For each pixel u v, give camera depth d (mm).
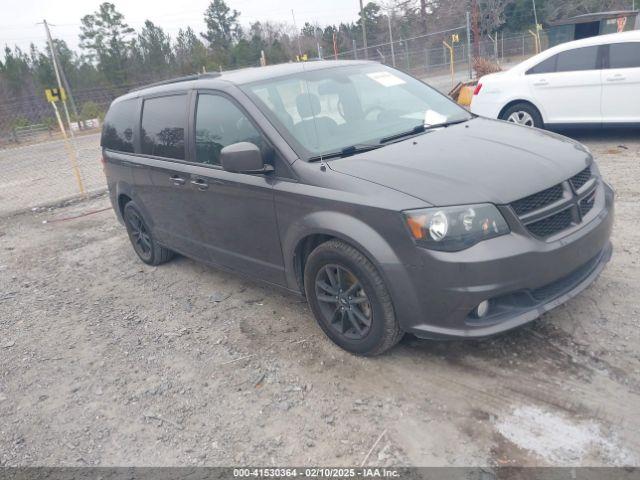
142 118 5102
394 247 3021
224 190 4020
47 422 3396
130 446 3070
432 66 29188
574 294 3193
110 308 4922
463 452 2682
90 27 48656
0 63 50000
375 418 3000
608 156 7547
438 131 3928
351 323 3531
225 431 3076
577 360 3211
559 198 3154
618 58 7707
